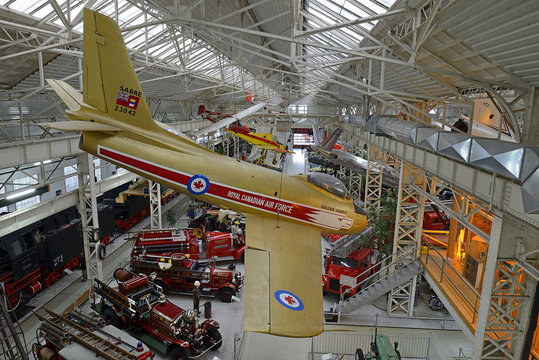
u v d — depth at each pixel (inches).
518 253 313.0
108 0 523.5
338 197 429.1
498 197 294.4
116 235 949.8
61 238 688.4
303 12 577.0
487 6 270.8
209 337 502.6
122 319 508.1
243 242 799.7
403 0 388.5
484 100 737.6
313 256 366.3
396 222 629.0
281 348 516.1
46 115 850.1
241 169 401.7
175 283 643.5
